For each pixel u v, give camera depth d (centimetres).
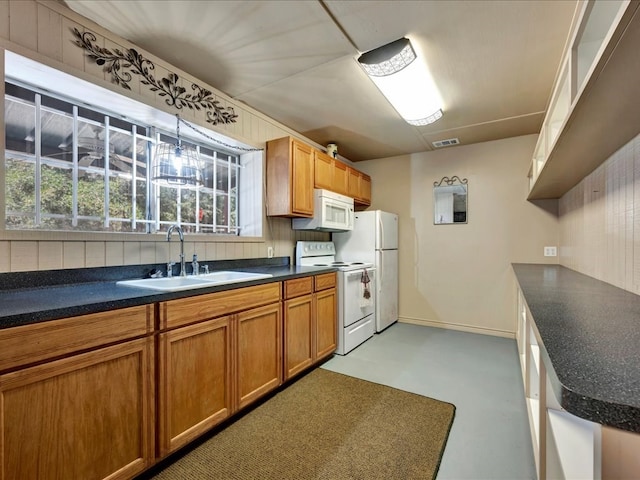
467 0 155
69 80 165
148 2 157
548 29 175
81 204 188
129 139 215
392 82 231
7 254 145
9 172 160
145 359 140
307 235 365
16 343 104
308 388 233
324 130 336
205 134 249
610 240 177
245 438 174
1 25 140
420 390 229
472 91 247
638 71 89
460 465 154
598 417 49
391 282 398
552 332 86
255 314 203
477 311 373
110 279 183
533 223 345
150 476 146
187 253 229
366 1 157
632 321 98
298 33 181
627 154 152
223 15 167
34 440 108
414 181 415
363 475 147
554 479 97
